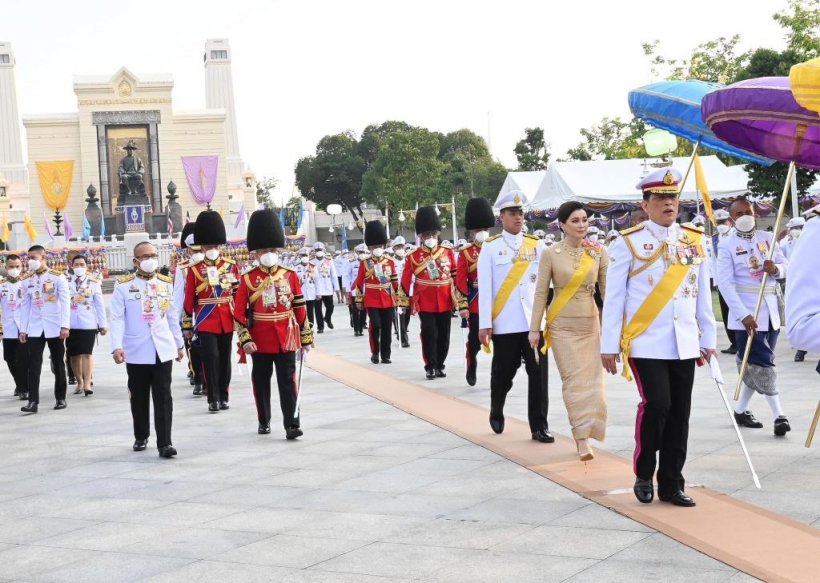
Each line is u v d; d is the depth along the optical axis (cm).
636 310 698
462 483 801
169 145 7681
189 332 1327
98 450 1073
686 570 556
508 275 985
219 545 664
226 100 8350
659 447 698
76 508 801
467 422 1089
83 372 1569
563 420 1071
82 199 7594
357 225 9619
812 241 439
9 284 1555
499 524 674
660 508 685
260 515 739
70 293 1559
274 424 1191
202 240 1322
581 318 857
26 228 6406
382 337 1783
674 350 690
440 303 1499
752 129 783
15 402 1534
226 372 1344
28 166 7694
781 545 589
